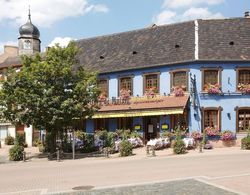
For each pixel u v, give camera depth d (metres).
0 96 28.05
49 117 27.72
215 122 32.22
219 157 23.58
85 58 40.03
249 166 19.22
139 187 14.58
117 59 37.44
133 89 35.28
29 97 27.38
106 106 35.22
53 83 28.27
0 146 38.97
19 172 21.14
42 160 27.67
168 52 34.50
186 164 20.88
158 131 33.53
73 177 18.11
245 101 32.31
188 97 32.00
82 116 28.83
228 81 32.31
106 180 16.75
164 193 13.33
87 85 28.62
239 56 32.50
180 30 36.03
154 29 38.38
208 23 35.31
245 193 13.02
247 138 28.62
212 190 13.63
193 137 30.80
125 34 40.22
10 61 46.34
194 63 32.34
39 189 15.20
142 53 36.25
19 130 42.50
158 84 34.00
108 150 28.22
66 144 31.33
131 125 34.97
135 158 25.50
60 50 29.19
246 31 34.50
